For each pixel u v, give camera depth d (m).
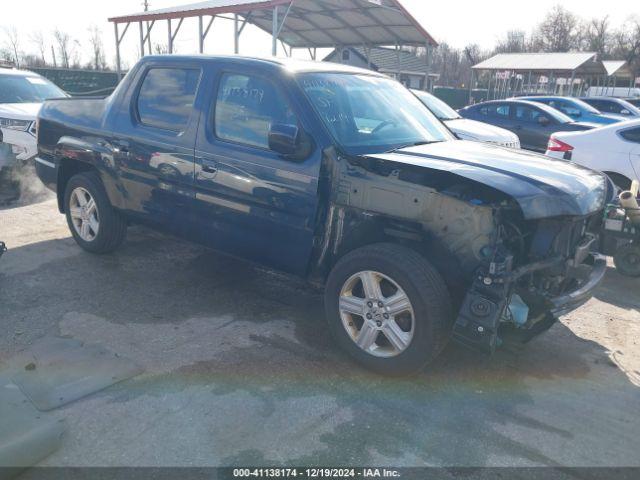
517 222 3.62
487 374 3.71
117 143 4.90
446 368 3.77
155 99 4.74
